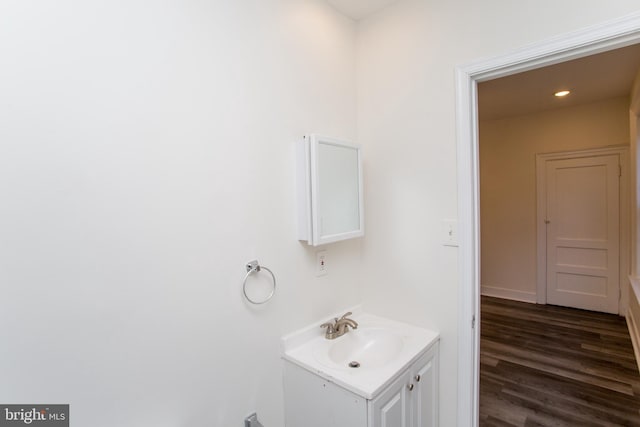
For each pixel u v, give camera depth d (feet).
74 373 3.04
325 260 5.70
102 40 3.16
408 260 5.75
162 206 3.61
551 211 13.91
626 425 6.60
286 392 4.92
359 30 6.28
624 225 12.30
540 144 13.96
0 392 2.69
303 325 5.29
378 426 3.96
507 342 10.57
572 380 8.28
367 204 6.29
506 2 4.57
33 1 2.78
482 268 16.02
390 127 5.88
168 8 3.65
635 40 3.84
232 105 4.28
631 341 10.31
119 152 3.28
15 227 2.72
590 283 13.21
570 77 9.91
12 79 2.69
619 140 12.11
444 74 5.18
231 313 4.29
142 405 3.49
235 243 4.33
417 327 5.67
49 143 2.87
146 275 3.50
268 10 4.75
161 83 3.59
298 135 5.19
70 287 3.00
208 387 4.06
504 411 7.16
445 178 5.23
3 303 2.68
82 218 3.06
